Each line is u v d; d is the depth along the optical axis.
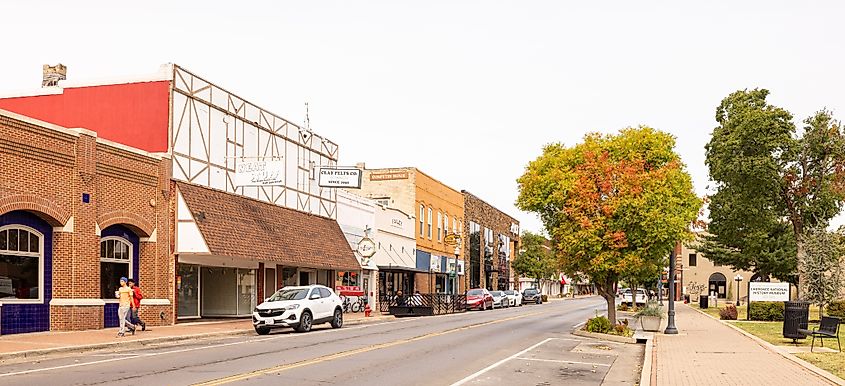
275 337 24.84
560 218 31.14
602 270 30.14
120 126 29.61
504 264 89.12
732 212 51.06
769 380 15.11
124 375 14.12
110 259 26.47
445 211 66.56
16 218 22.19
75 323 23.77
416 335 26.19
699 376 15.77
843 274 42.81
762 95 49.66
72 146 23.83
